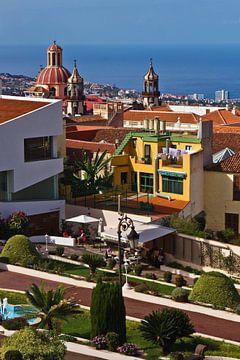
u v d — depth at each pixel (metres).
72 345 37.88
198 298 46.50
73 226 70.75
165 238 63.94
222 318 44.44
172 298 46.97
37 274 53.03
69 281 51.38
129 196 78.12
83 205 73.88
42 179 71.00
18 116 68.81
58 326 39.91
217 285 46.28
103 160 81.56
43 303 40.62
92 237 67.31
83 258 55.16
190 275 57.91
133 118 128.62
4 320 41.59
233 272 60.25
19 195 70.31
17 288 49.94
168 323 37.88
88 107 188.75
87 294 48.75
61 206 71.56
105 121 132.00
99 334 38.59
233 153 86.94
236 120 129.25
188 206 75.62
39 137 70.56
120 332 38.59
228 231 64.19
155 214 71.06
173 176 76.81
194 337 40.25
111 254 60.28
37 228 69.94
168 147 80.00
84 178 79.88
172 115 124.81
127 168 81.56
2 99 76.94
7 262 55.03
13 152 68.25
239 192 79.75
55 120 71.50
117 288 38.66
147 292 48.22
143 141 81.00
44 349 33.66
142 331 38.47
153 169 78.88
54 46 178.00
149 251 61.09
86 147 90.94
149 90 176.38
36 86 178.75
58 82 176.75
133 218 69.12
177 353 37.12
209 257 61.34
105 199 76.75
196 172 77.94
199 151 78.56
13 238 56.06
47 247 62.56
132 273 54.50
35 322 41.16
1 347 34.75
